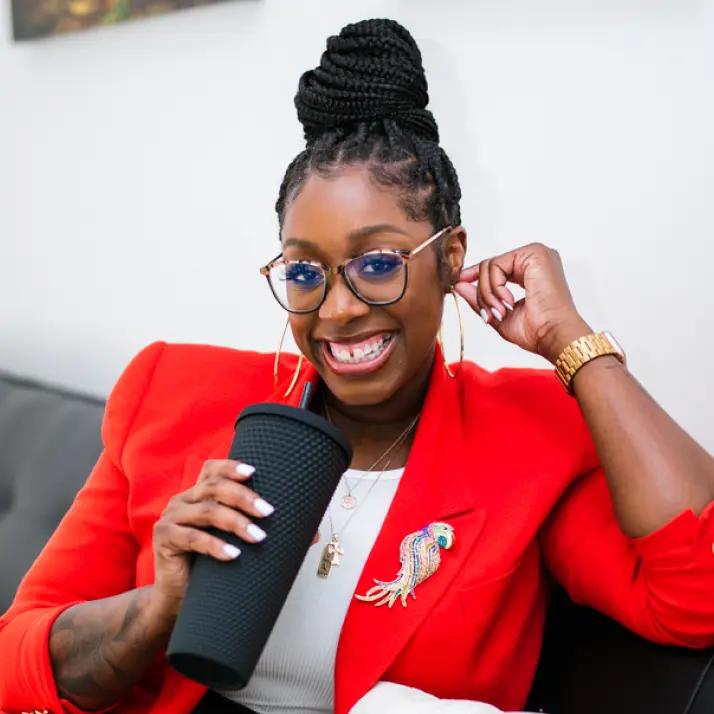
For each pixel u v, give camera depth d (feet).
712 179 4.33
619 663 3.48
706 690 3.18
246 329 5.70
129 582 3.81
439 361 3.79
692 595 3.13
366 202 3.21
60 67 6.31
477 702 3.08
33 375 6.59
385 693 3.16
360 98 3.35
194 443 3.79
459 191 3.58
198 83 5.74
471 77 4.92
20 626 3.46
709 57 4.30
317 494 2.74
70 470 4.95
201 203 5.81
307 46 5.30
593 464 3.64
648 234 4.51
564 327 3.49
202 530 2.76
